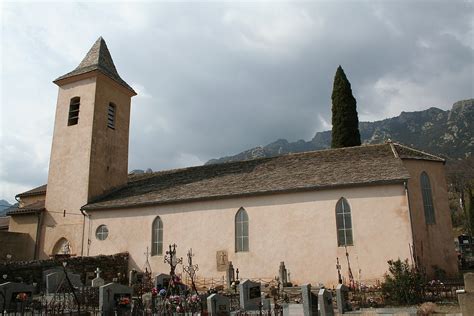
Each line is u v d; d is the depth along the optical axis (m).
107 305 17.56
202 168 34.00
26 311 17.59
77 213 31.31
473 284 13.90
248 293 18.69
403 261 21.33
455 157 103.50
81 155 32.50
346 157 28.12
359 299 19.39
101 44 36.91
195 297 18.34
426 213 26.67
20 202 39.81
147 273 26.09
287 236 24.77
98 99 33.72
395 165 24.66
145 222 28.98
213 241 26.55
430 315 15.31
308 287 16.84
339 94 40.41
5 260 29.73
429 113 172.00
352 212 23.73
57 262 24.64
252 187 26.55
